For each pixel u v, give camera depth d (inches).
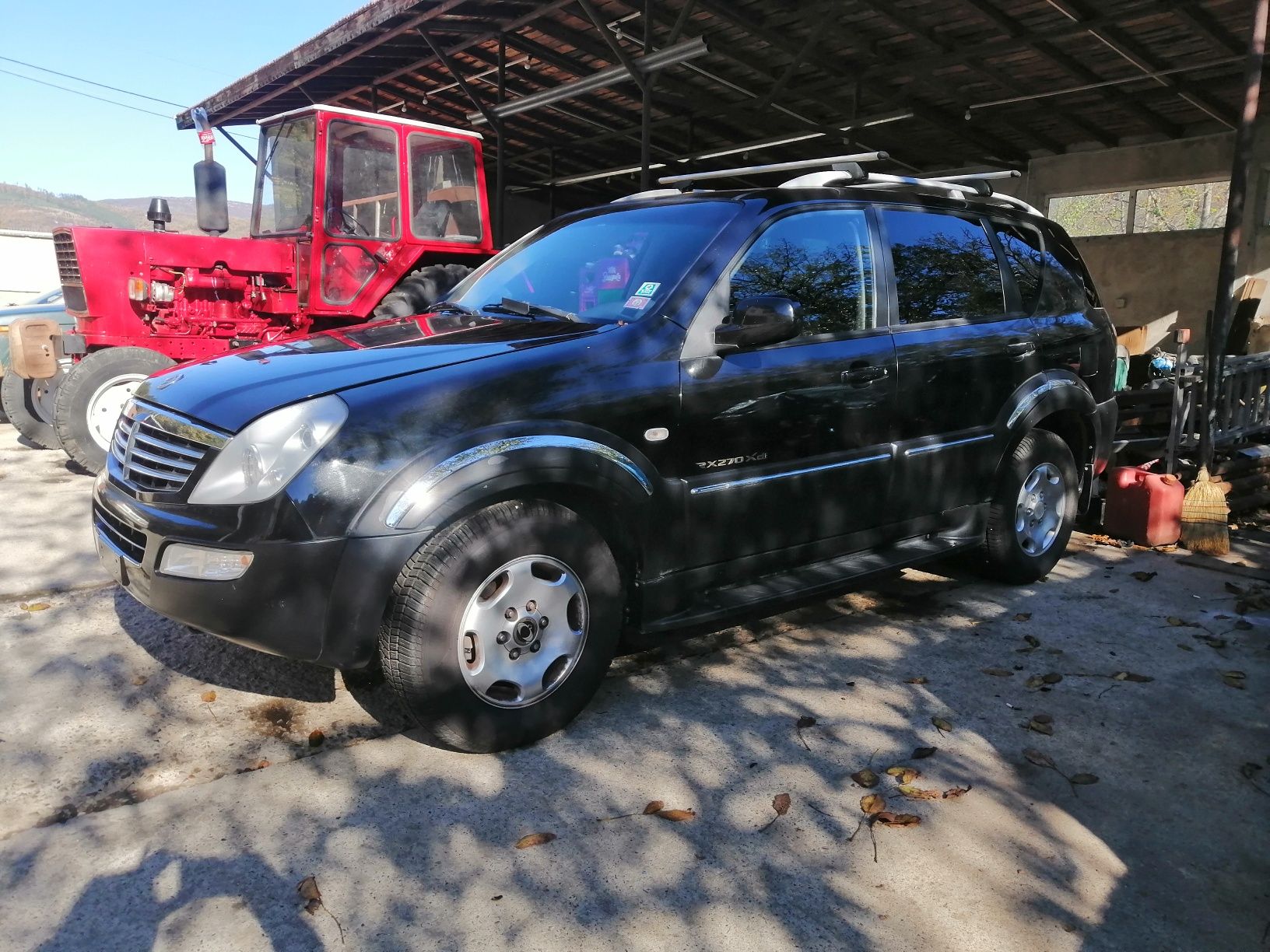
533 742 116.6
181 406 112.9
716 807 103.5
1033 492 179.6
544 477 110.7
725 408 129.0
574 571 115.8
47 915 83.8
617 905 86.9
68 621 154.6
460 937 82.3
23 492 246.5
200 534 103.3
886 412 149.9
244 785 106.0
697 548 129.3
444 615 105.3
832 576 145.5
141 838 95.5
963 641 153.1
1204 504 207.0
